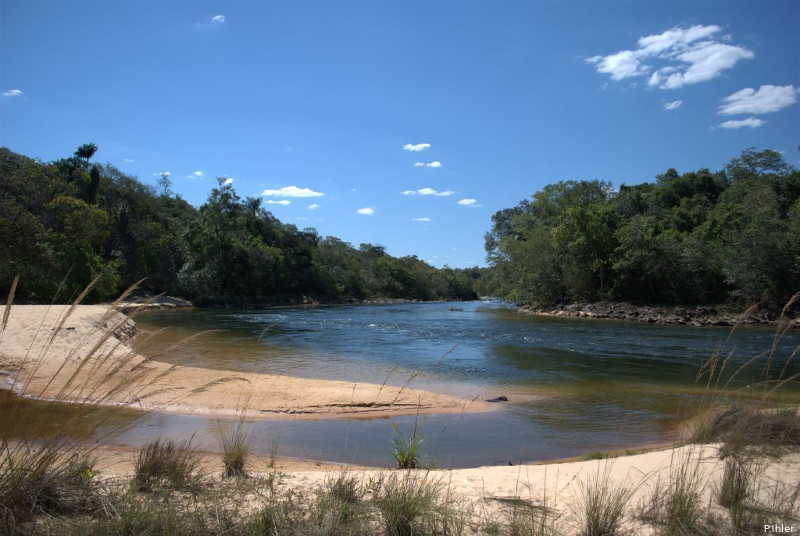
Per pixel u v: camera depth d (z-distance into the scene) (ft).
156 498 13.60
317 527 12.26
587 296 156.46
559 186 198.18
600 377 49.32
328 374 47.75
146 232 174.91
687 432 29.48
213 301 183.11
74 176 164.96
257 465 20.99
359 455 24.47
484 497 15.99
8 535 10.53
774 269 119.55
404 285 329.52
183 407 32.07
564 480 18.29
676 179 228.02
